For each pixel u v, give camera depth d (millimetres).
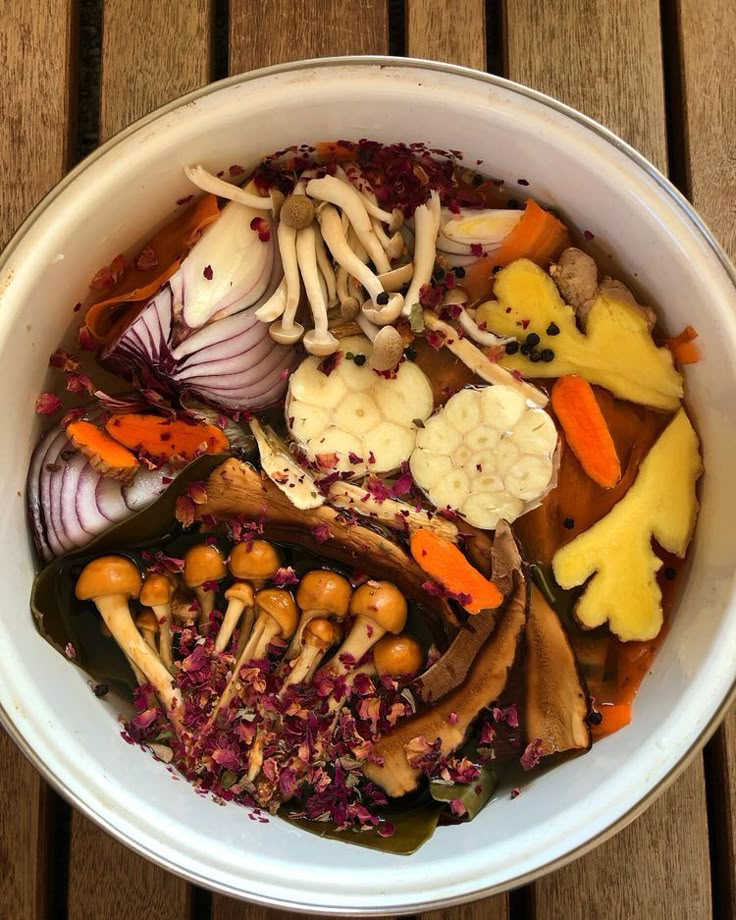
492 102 304
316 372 338
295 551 339
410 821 330
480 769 334
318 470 338
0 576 309
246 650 335
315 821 331
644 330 331
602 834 300
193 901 368
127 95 367
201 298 327
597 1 372
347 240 337
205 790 330
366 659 340
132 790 314
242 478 328
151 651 335
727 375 311
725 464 321
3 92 365
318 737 330
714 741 377
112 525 330
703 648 314
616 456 335
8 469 315
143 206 319
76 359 335
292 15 368
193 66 368
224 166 323
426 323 336
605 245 335
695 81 373
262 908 360
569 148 307
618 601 335
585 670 337
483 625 333
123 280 334
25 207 362
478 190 340
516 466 334
